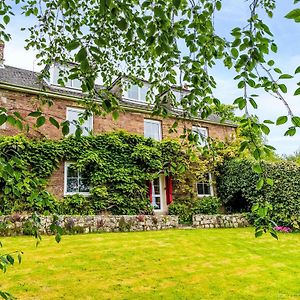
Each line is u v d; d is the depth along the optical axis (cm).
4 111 200
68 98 1207
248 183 1302
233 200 1447
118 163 1250
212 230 1067
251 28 248
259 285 522
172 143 1355
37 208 979
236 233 1010
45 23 446
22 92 1128
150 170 1325
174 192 1398
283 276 571
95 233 941
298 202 1102
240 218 1221
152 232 985
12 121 200
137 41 420
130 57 479
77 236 855
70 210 1100
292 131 210
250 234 995
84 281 520
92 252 691
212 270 602
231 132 1614
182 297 465
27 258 628
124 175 1233
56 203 1056
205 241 857
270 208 250
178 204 1362
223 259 684
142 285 511
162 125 1446
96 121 1264
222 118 368
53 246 726
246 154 1356
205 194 1491
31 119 1119
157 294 475
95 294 469
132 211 1224
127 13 204
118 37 429
